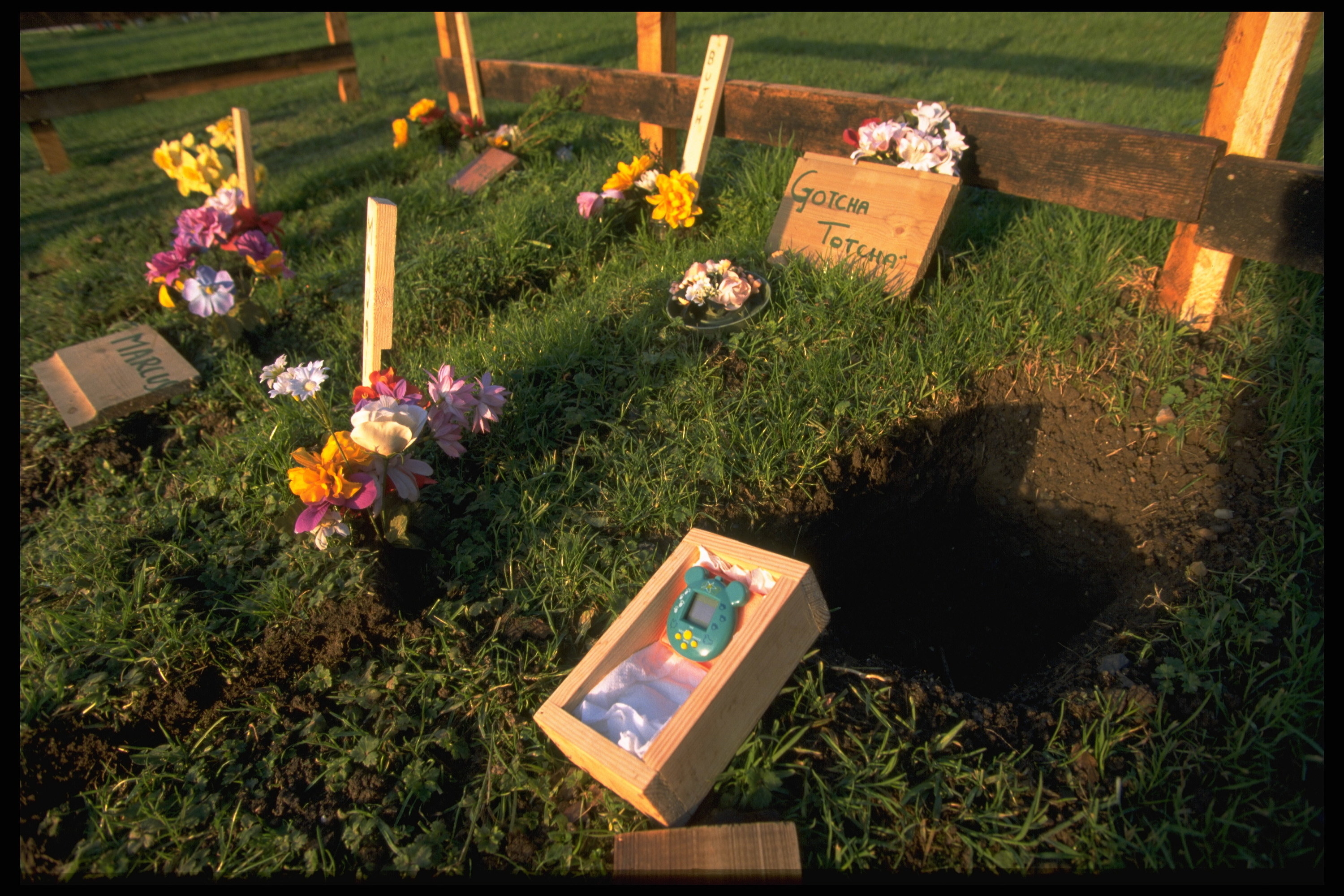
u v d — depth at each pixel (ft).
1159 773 5.94
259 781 6.55
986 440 10.11
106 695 7.10
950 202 10.40
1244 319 9.81
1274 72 8.32
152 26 74.69
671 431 9.23
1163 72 23.32
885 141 11.08
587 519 8.30
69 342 13.89
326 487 6.88
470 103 19.60
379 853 6.02
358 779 6.40
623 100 15.42
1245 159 8.68
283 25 57.88
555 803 6.16
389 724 6.75
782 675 6.35
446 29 19.36
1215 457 8.61
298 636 7.37
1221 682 6.46
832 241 11.28
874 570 9.68
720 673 5.76
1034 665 8.79
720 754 5.89
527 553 8.09
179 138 27.20
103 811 6.41
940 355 9.78
